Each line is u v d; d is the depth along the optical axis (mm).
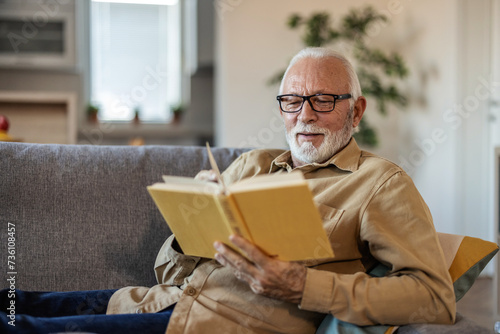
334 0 4113
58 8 5031
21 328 1061
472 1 3418
